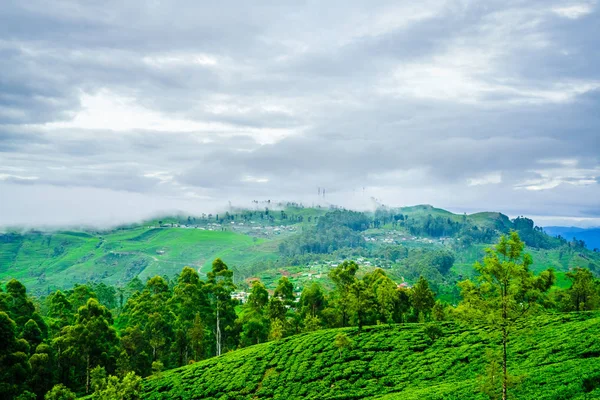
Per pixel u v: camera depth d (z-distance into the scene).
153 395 66.44
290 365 68.19
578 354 48.06
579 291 94.25
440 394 44.66
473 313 31.95
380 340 71.50
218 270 99.75
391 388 54.38
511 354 54.81
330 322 97.50
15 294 83.12
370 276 117.62
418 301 96.69
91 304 81.12
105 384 54.69
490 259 31.23
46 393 63.88
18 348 63.91
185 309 94.56
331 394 56.09
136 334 84.75
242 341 94.12
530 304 31.09
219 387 65.69
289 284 103.50
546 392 37.66
